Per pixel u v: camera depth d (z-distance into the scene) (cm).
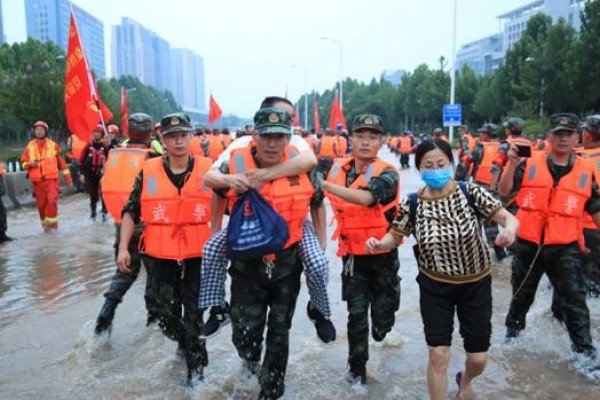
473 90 6475
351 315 435
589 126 620
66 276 757
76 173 1755
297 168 366
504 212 360
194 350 430
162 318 451
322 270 370
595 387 433
